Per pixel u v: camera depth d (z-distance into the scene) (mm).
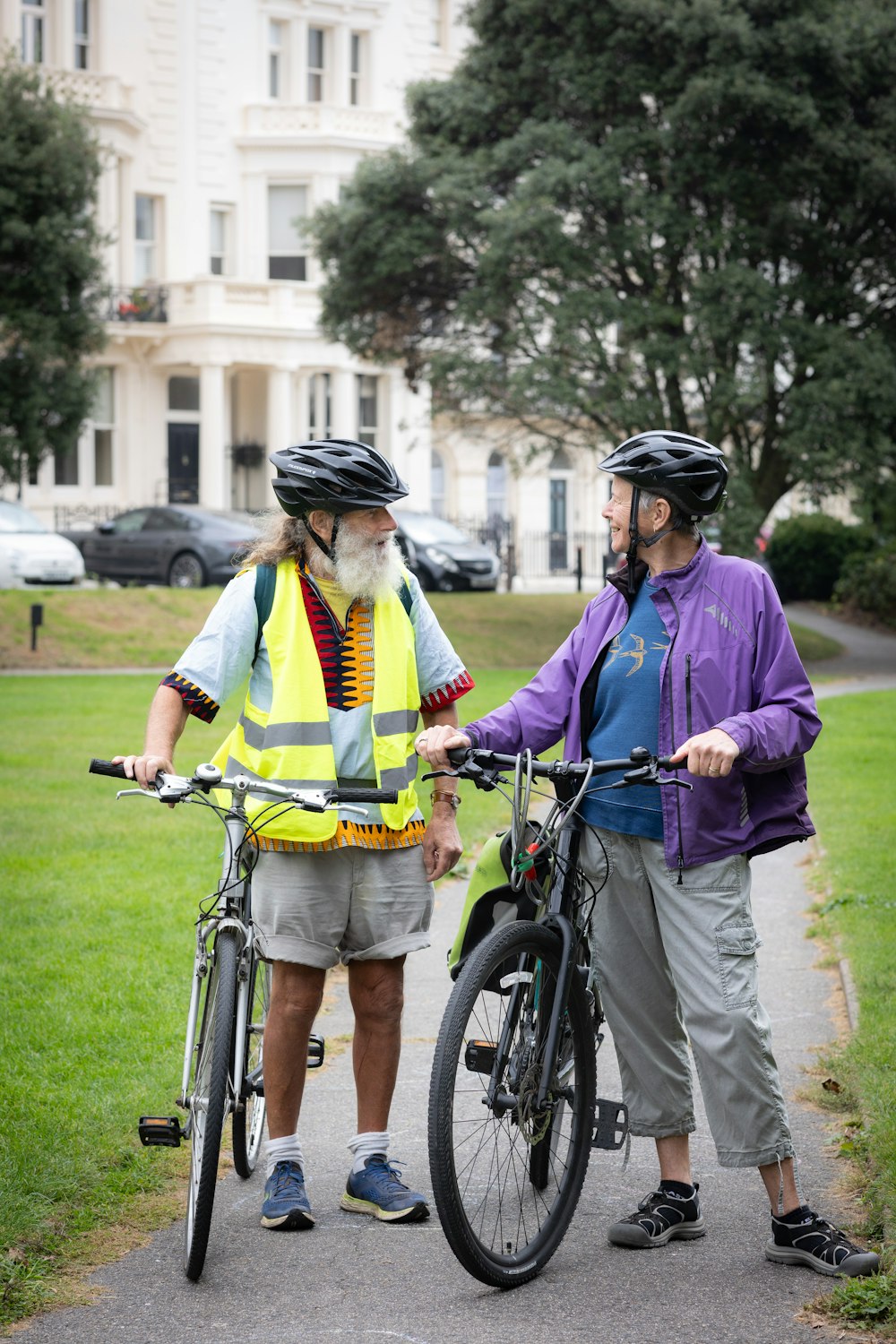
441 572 27922
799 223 20578
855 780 11094
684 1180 3918
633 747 3777
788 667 3719
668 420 21625
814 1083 4941
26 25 34781
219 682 3871
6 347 24094
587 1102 3893
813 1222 3693
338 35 38688
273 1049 3939
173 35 37000
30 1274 3553
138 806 10078
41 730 13500
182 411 37719
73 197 24297
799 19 19891
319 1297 3523
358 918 3947
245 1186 4223
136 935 6715
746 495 20641
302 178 38125
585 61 20750
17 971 6102
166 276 37281
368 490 3816
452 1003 3463
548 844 3713
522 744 3963
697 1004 3664
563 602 26688
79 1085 4797
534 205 19969
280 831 3811
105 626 21578
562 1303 3496
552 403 21297
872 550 32125
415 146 22812
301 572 3967
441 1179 3383
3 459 23719
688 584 3805
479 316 21344
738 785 3707
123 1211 3963
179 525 26938
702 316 19703
